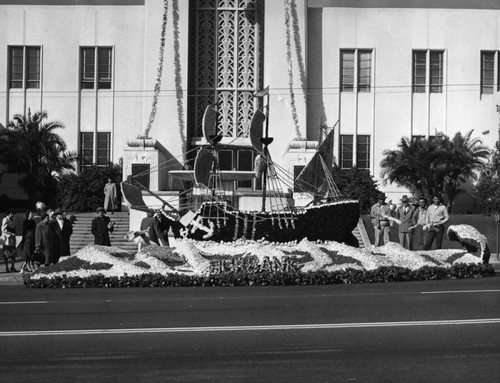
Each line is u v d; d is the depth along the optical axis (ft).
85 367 32.17
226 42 161.68
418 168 154.61
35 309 50.49
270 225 81.97
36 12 166.71
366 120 167.22
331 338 38.06
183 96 157.69
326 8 166.81
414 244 112.47
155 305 52.37
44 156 155.53
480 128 166.20
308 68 166.50
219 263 69.36
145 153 141.28
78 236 121.49
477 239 76.43
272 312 47.78
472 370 30.86
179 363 32.76
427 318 44.06
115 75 166.20
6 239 89.40
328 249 73.56
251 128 92.38
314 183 90.53
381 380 29.32
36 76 167.02
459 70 167.73
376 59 167.22
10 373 31.19
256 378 29.86
